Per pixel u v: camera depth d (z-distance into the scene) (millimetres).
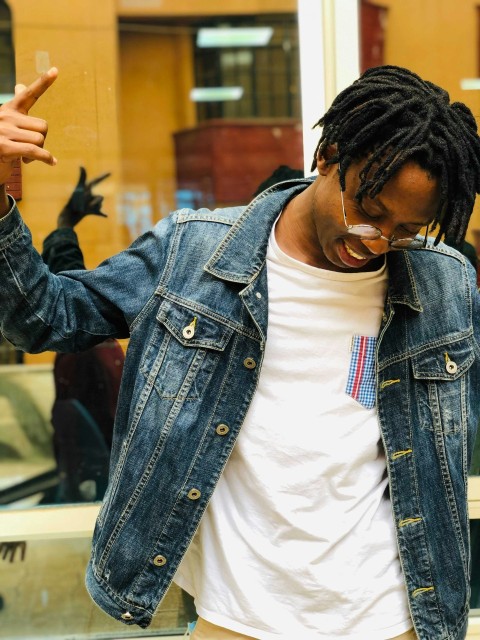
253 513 1391
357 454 1392
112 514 1436
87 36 2975
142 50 3561
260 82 3771
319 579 1365
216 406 1395
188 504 1397
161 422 1401
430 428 1457
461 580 1468
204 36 3705
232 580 1387
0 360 2637
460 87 2666
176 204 3758
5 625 2412
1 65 2699
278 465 1377
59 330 1384
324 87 2354
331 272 1373
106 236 3061
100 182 2887
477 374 1526
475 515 2398
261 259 1400
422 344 1451
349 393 1401
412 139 1192
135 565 1421
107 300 1428
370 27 2600
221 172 3775
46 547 2424
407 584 1417
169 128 3705
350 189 1255
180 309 1413
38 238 2709
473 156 1245
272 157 3840
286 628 1373
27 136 1190
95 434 2562
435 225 1307
